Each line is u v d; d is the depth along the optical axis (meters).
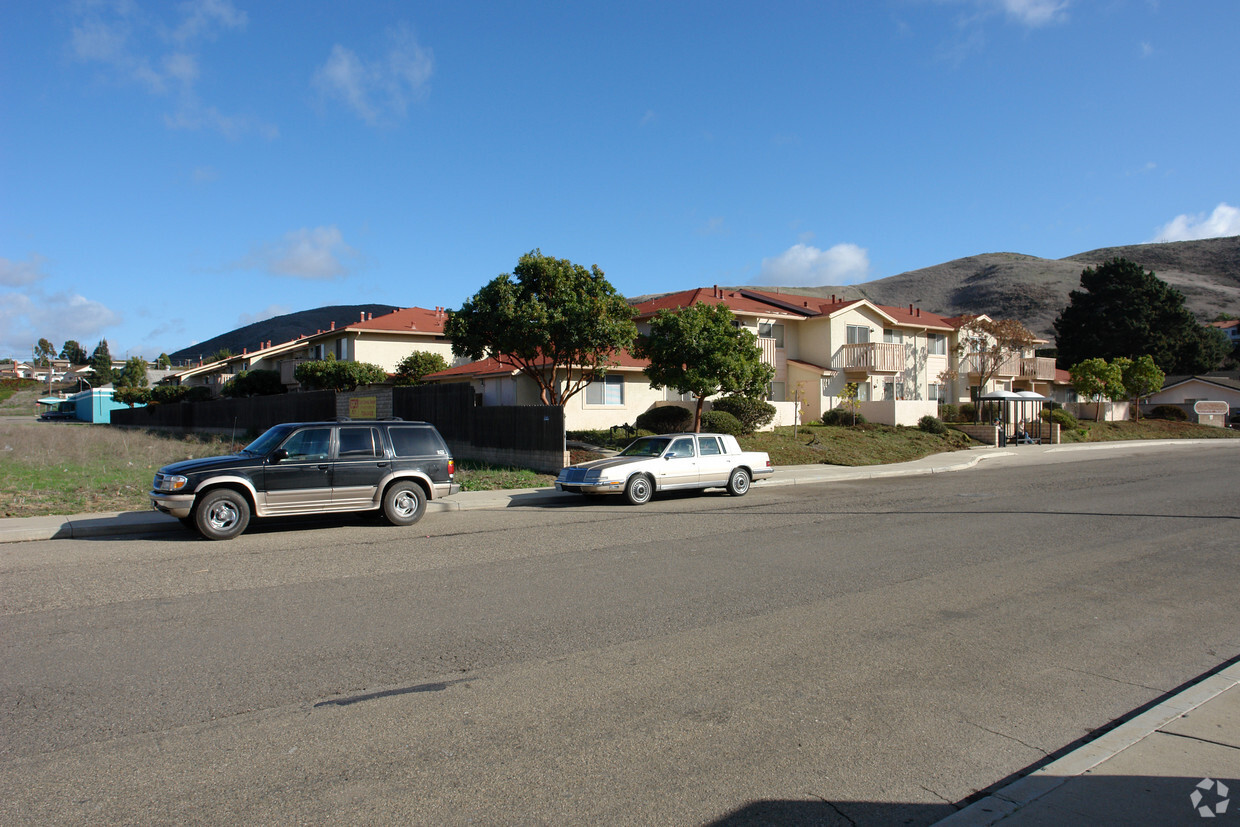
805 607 7.13
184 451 25.42
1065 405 51.31
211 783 3.77
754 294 41.06
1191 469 22.94
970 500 15.56
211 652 5.79
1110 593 7.70
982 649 5.92
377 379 38.50
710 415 25.73
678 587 7.91
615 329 21.88
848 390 33.31
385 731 4.39
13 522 11.77
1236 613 6.96
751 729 4.44
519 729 4.42
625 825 3.40
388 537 11.20
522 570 8.77
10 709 4.70
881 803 3.62
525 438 20.80
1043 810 3.44
